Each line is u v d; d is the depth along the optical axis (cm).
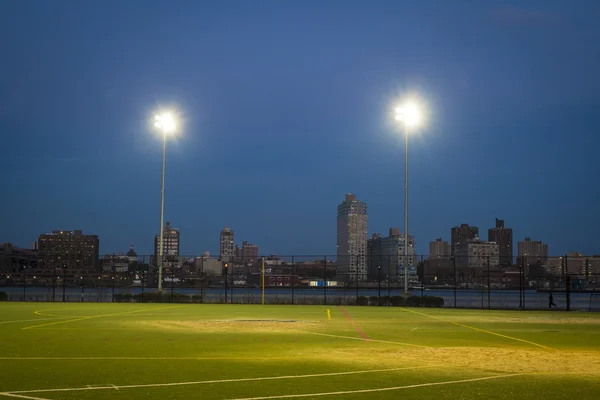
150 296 6631
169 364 1891
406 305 6100
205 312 4709
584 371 1773
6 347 2347
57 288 12300
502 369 1800
